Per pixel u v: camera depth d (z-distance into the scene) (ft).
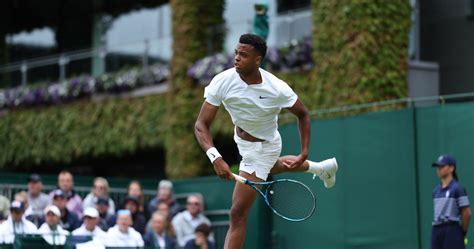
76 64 153.28
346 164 98.84
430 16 120.47
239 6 135.85
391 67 109.40
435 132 92.17
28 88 154.10
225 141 126.41
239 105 50.93
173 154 128.88
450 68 117.60
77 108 146.00
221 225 108.68
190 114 127.54
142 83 139.03
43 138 150.20
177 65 129.80
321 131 101.45
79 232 85.92
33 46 177.47
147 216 103.96
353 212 97.76
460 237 79.46
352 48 109.29
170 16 141.69
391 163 95.25
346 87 109.60
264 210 105.50
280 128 104.94
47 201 96.94
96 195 95.86
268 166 52.80
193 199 102.47
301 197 54.70
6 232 83.10
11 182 104.01
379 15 109.40
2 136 156.66
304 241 102.17
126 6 162.50
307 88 114.11
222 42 129.90
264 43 50.06
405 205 93.86
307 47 115.65
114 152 139.64
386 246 95.20
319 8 113.09
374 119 96.94
